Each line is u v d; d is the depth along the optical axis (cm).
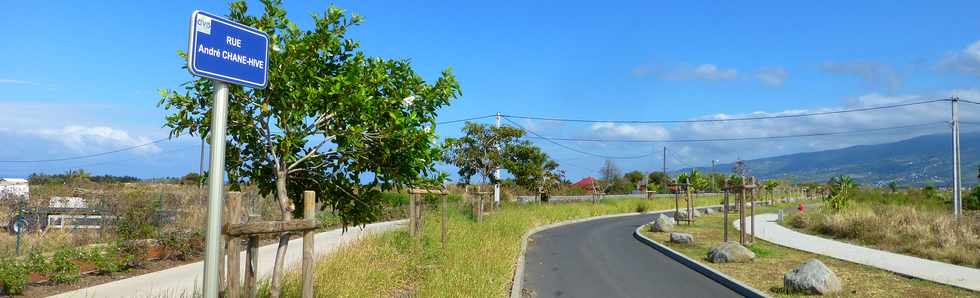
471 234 1808
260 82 375
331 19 545
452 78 589
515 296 1073
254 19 524
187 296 910
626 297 1114
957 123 3400
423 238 1469
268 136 536
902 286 1132
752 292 1101
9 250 1290
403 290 999
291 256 1378
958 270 1310
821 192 7706
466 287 957
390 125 538
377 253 1138
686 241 2009
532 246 2086
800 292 1073
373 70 548
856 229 2139
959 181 3356
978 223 1995
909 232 1884
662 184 8000
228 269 442
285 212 538
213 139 350
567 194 5653
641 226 3042
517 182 3806
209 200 348
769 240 2111
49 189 1934
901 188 5372
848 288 1115
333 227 2242
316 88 531
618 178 8012
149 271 1193
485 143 3522
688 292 1164
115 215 1433
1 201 1590
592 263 1614
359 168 568
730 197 6631
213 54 346
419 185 611
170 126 511
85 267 1122
